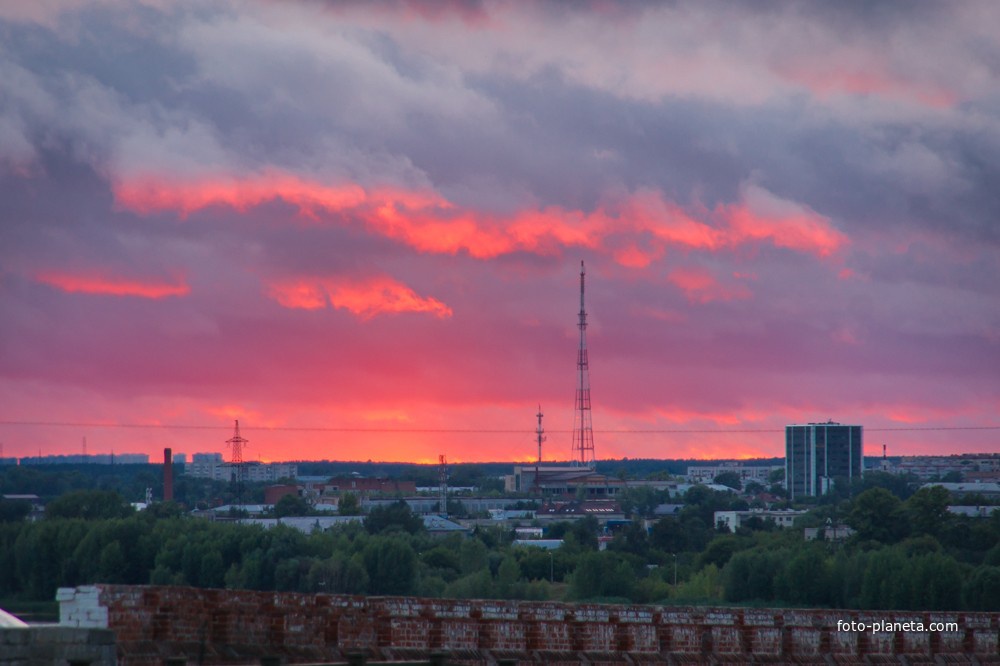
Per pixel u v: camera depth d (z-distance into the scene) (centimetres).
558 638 6950
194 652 5403
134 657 5169
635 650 7288
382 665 5512
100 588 5188
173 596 5412
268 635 5753
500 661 6275
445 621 6469
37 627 4741
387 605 6278
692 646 7544
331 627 6012
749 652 7788
